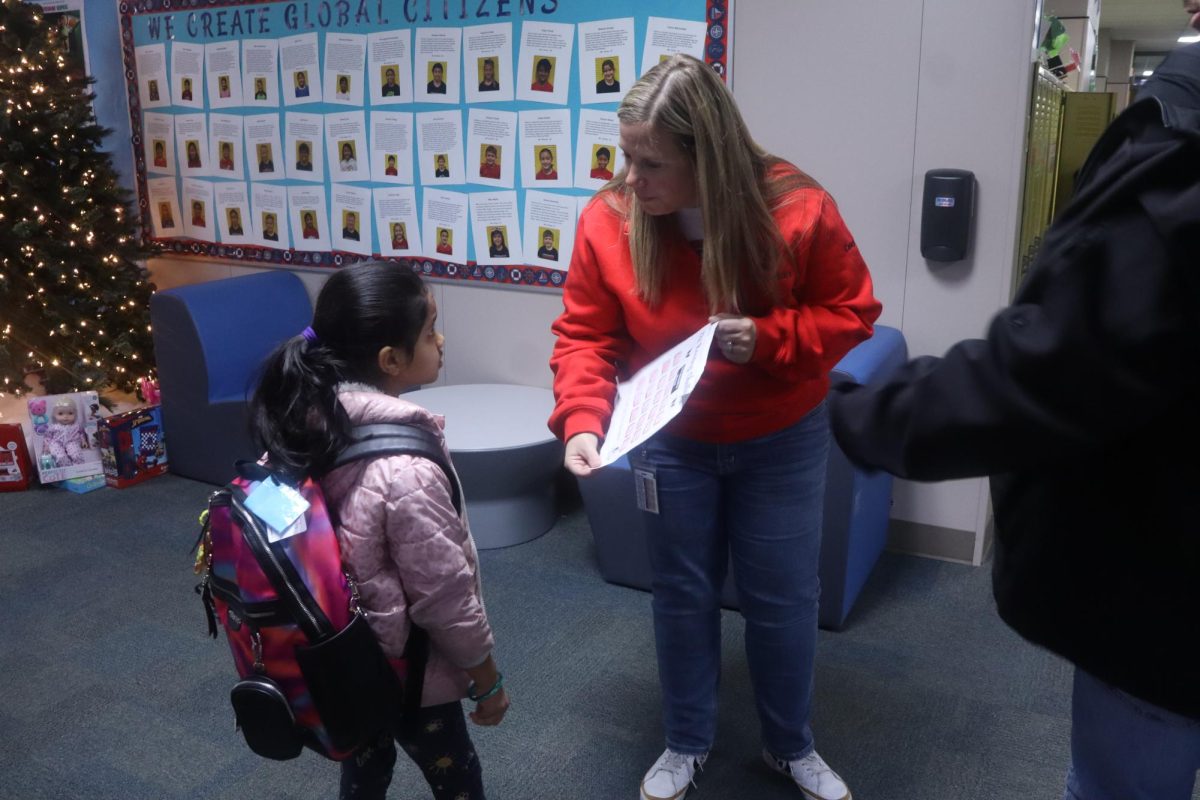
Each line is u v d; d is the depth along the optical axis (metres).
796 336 1.50
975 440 0.76
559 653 2.46
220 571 1.26
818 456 1.71
